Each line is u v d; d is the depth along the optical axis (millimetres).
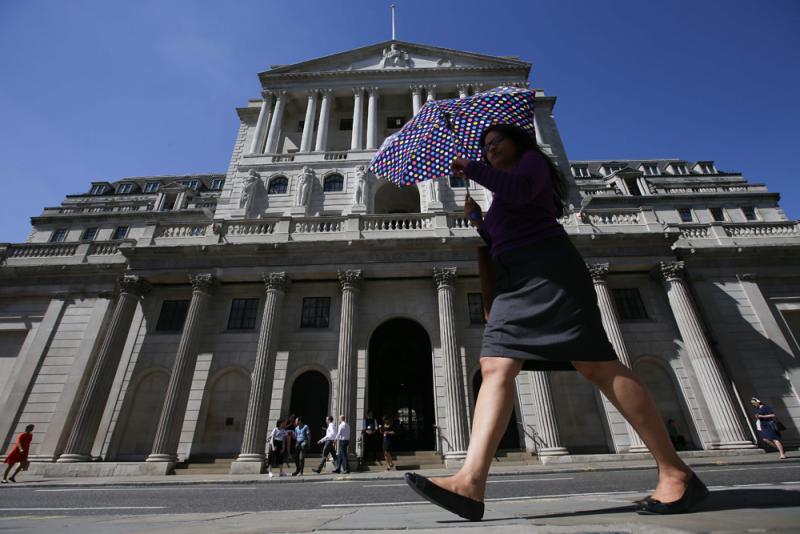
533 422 18109
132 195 43656
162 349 20312
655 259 20859
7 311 22047
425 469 16094
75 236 36844
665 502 1883
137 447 18469
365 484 10719
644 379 19719
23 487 11547
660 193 36688
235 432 18750
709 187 37125
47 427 19109
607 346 2080
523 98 3395
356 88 33125
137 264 20891
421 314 20719
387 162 3568
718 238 23281
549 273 2143
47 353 20734
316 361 19844
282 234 21625
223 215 26891
